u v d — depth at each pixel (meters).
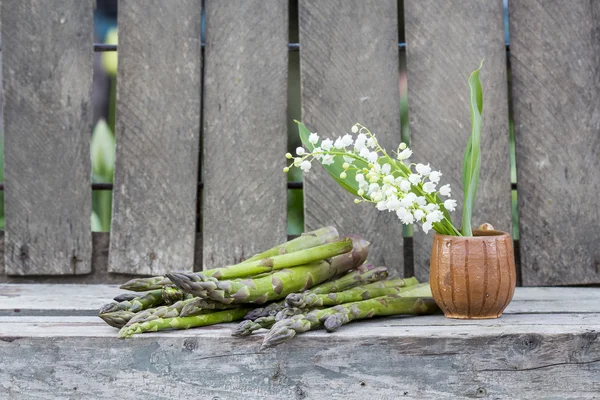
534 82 1.34
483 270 1.18
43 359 1.15
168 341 1.15
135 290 1.20
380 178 1.18
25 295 1.30
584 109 1.34
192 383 1.15
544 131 1.34
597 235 1.34
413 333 1.15
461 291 1.18
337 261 1.23
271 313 1.17
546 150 1.34
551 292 1.31
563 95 1.34
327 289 1.22
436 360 1.15
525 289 1.33
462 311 1.19
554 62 1.34
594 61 1.34
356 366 1.15
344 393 1.15
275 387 1.15
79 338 1.15
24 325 1.18
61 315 1.24
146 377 1.15
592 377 1.15
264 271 1.19
